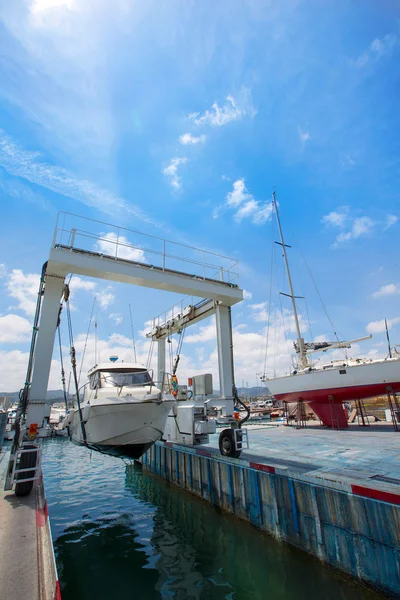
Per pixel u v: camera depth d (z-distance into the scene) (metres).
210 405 11.27
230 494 8.80
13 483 7.14
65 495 12.11
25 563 4.12
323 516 6.10
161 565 6.52
